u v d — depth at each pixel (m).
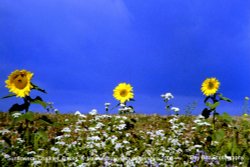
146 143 12.41
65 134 12.54
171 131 13.37
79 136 12.62
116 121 13.82
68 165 9.95
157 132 12.52
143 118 16.31
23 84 10.12
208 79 11.52
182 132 13.60
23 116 10.30
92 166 10.04
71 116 16.14
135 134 12.78
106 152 10.98
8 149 10.32
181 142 12.26
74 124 14.48
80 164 10.06
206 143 11.42
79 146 11.66
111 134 12.82
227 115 11.56
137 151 11.40
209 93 11.44
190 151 11.22
